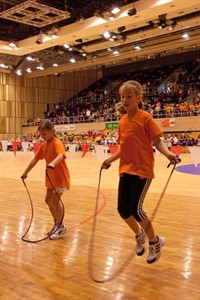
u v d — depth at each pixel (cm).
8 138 3362
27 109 3481
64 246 395
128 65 3562
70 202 661
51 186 420
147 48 2389
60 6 1655
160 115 2619
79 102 3500
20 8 1498
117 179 1026
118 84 3475
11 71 3047
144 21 1752
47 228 475
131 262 341
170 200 669
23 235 443
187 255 358
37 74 3266
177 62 3262
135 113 308
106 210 586
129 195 303
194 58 3150
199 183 909
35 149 2033
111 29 1703
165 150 294
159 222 495
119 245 395
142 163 299
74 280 300
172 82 3077
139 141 300
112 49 2453
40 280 301
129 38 2056
